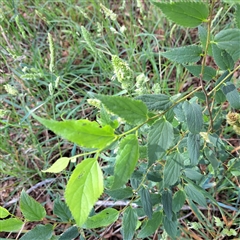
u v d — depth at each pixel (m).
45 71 0.84
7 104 0.87
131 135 0.25
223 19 0.85
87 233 0.64
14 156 0.77
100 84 0.86
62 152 0.78
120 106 0.25
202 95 0.37
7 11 0.96
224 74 0.36
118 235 0.65
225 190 0.67
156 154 0.30
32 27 1.00
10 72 0.89
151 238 0.63
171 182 0.37
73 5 0.98
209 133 0.42
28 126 0.74
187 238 0.59
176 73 0.84
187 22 0.27
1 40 0.86
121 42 0.95
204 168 0.60
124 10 1.01
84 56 0.95
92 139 0.23
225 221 0.58
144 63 0.84
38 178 0.77
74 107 0.84
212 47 0.35
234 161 0.53
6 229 0.33
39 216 0.34
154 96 0.31
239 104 0.35
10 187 0.76
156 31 0.96
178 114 0.35
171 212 0.42
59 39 0.97
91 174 0.23
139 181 0.41
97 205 0.68
